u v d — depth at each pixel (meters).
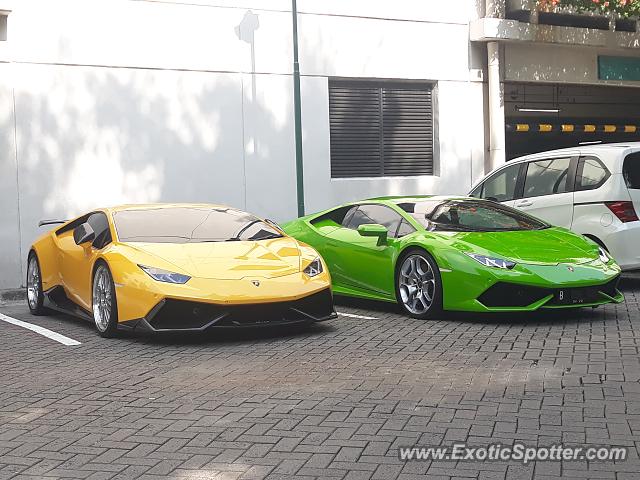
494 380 5.83
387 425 4.82
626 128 18.81
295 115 13.49
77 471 4.20
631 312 8.74
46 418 5.19
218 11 13.44
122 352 7.24
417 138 15.57
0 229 11.91
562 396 5.37
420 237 8.55
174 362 6.75
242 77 13.67
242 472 4.11
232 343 7.50
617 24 17.48
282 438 4.63
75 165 12.40
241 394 5.63
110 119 12.64
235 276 7.46
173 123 13.12
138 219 8.45
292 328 8.20
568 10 16.52
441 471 4.06
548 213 10.87
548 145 17.80
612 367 6.15
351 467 4.14
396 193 15.19
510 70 16.36
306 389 5.71
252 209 13.80
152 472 4.15
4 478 4.12
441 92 15.62
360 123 15.01
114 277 7.62
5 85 11.90
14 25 11.92
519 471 4.04
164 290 7.23
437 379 5.91
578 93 18.06
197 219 8.57
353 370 6.26
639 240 10.16
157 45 12.98
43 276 9.41
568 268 8.05
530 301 7.90
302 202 13.62
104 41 12.57
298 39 14.12
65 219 12.34
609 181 10.30
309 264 7.96
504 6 16.05
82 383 6.11
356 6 14.63
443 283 8.20
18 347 7.69
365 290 9.22
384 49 14.95
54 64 12.22
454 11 15.66
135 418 5.12
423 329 7.92
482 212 9.22
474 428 4.73
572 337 7.35
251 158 13.76
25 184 12.06
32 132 12.09
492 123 16.02
